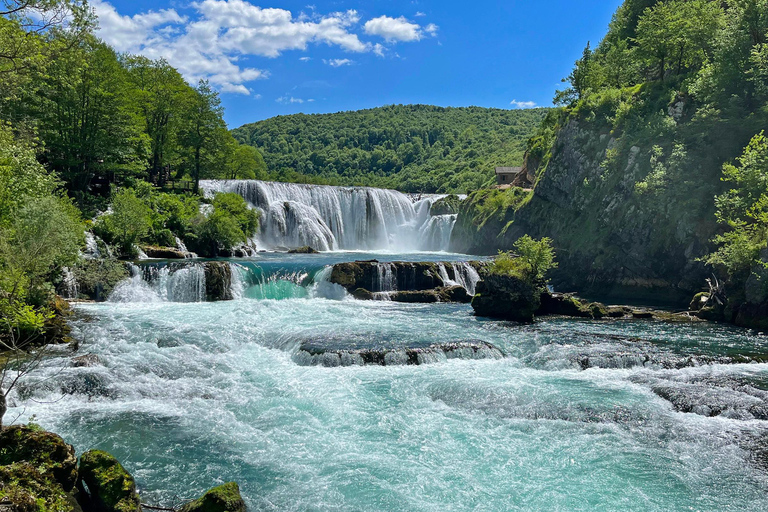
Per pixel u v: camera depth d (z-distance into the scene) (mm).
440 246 73375
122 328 25438
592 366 21672
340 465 13414
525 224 59562
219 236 50812
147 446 14109
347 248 72625
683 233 38938
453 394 18250
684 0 58031
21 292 17234
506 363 22156
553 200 55812
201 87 63969
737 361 22203
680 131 42531
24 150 27859
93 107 48844
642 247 42250
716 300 32062
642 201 42812
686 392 18062
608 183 47406
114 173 55281
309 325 27578
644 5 74188
